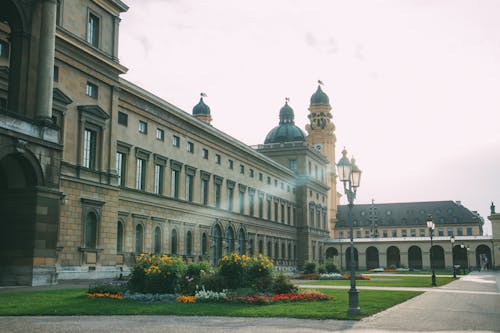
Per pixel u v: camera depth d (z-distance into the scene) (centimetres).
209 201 7869
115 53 5422
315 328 1998
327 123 16312
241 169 9131
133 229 5953
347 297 3388
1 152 3512
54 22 4106
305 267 7775
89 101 5106
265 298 2917
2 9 3997
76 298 2927
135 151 6072
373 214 18875
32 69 3984
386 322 2216
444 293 4081
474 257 13362
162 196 6556
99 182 5138
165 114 6744
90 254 4928
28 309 2419
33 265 3734
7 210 3822
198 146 7631
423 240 13638
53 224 3909
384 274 9369
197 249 7419
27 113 3909
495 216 13300
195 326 2017
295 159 12062
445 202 18612
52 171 3934
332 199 17162
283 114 13400
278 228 10694
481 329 2050
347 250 14288
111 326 1995
